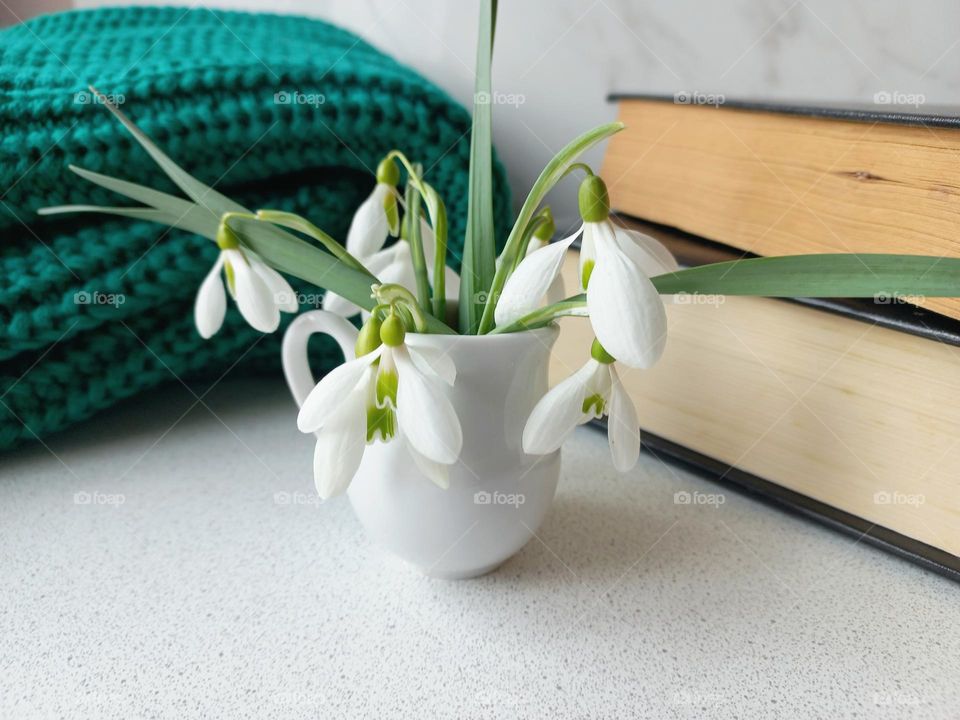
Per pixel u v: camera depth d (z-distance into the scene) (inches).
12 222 9.8
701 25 11.9
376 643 7.4
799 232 8.9
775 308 8.8
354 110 10.8
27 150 9.5
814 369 8.7
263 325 7.7
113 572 8.3
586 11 12.3
